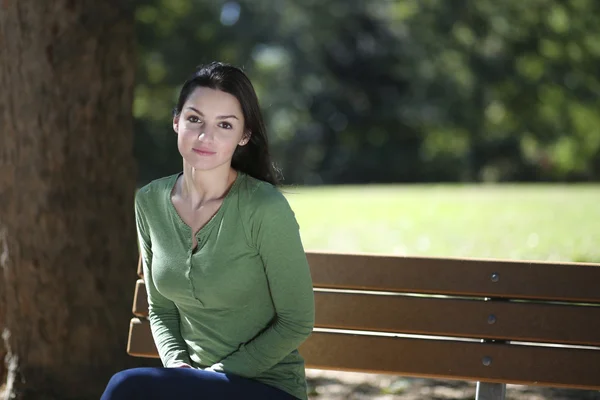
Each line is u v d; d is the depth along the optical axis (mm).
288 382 6094
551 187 41906
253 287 6012
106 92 8938
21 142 8711
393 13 64188
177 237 6082
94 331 8820
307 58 77250
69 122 8742
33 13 8688
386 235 20797
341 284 7016
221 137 5996
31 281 8719
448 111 65875
